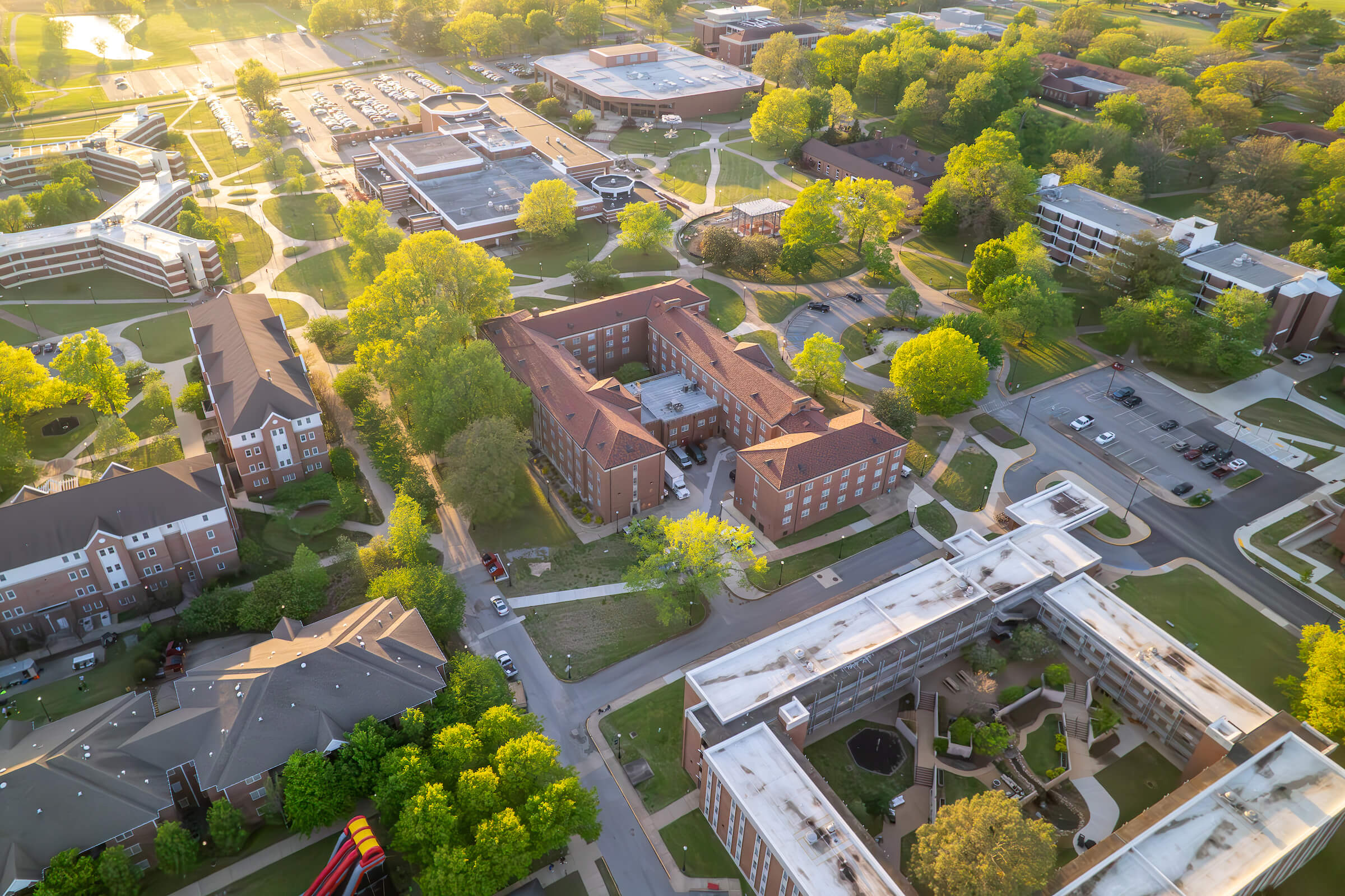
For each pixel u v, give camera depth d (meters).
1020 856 68.56
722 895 77.81
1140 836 75.19
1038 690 95.62
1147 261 161.25
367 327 141.62
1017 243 166.75
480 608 106.06
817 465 114.44
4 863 70.12
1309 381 151.12
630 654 100.62
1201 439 137.38
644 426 128.62
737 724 82.25
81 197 194.75
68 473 125.00
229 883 77.00
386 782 77.75
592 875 78.62
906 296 162.25
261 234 198.75
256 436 117.31
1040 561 107.56
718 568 100.31
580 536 117.50
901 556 115.31
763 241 180.75
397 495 122.88
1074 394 148.00
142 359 152.00
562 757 88.88
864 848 72.19
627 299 151.38
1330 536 118.00
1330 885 79.44
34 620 98.81
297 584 100.75
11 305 167.50
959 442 136.50
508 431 113.44
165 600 103.88
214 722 81.19
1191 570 113.88
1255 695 96.88
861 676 88.88
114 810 74.69
